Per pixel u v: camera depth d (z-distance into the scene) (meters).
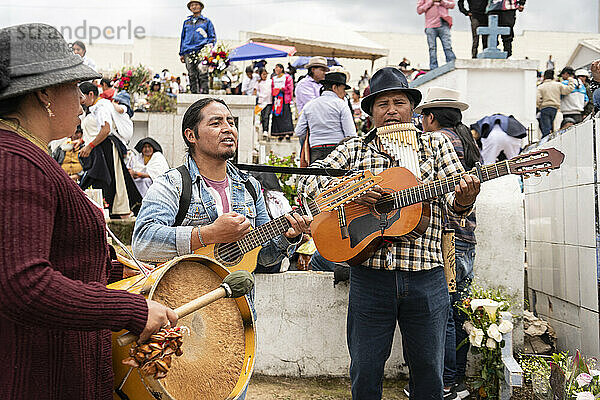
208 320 2.04
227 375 2.03
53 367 1.58
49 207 1.49
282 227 2.70
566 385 3.24
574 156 4.24
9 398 1.51
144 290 1.91
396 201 2.97
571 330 4.34
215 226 2.44
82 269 1.63
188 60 8.70
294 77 14.46
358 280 3.08
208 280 2.09
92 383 1.68
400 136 3.23
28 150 1.51
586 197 3.98
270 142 12.10
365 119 11.43
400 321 3.08
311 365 4.32
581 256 4.09
